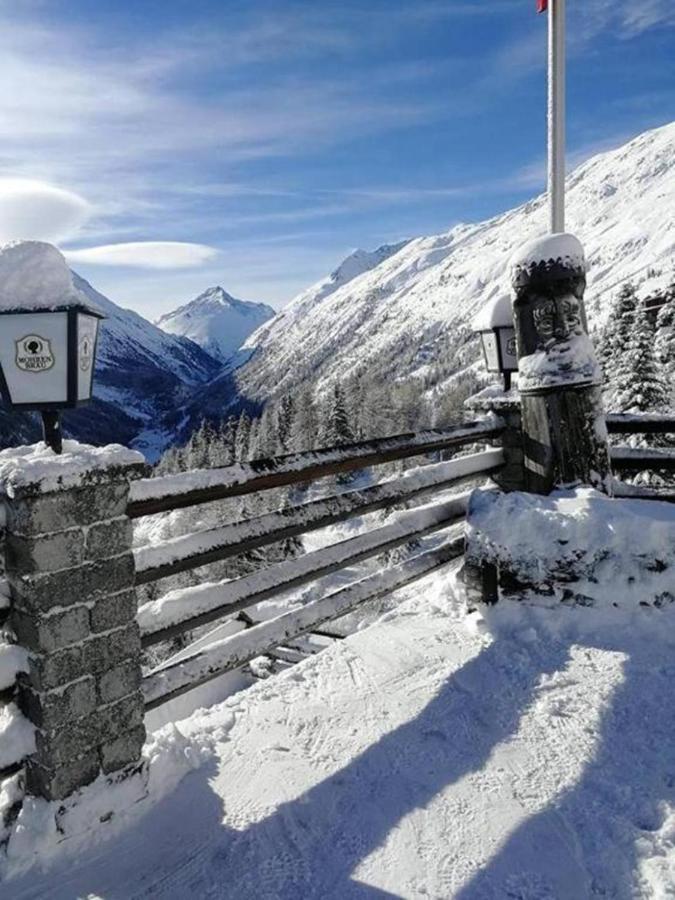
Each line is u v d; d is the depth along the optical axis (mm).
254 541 2732
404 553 16953
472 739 2473
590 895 1750
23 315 1910
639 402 16328
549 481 3723
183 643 10586
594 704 2654
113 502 2088
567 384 3598
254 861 1927
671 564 3164
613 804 2086
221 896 1806
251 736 2535
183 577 19406
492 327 4062
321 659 3146
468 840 1971
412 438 3412
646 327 16469
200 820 2104
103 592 2078
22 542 1922
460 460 3822
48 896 1824
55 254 1966
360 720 2631
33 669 1965
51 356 1946
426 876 1842
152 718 3422
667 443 10234
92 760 2064
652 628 3139
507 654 3111
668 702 2629
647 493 3941
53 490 1907
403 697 2789
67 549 1982
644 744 2379
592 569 3277
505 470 4035
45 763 1980
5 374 1955
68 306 1902
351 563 3227
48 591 1944
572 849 1913
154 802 2191
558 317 3600
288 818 2098
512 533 3434
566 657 3037
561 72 3812
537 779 2229
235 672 4020
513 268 3682
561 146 3846
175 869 1909
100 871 1910
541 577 3369
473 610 3572
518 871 1841
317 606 3088
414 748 2436
